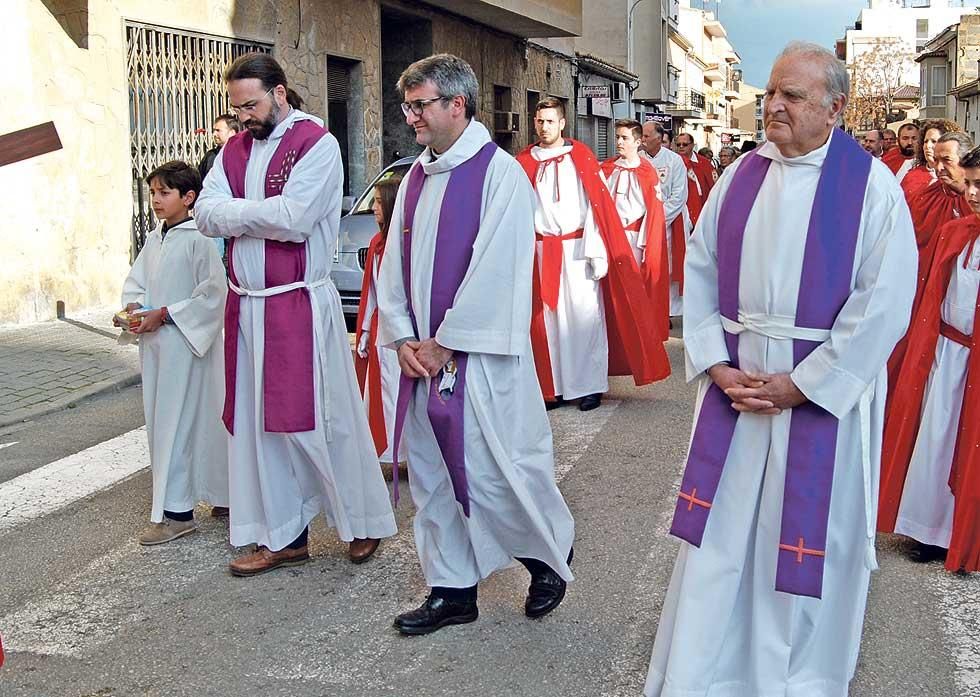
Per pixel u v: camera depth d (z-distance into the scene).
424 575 4.38
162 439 5.02
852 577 3.29
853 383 3.09
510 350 3.87
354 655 3.93
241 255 4.48
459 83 3.88
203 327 4.93
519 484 3.93
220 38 13.25
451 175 3.92
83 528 5.29
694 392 8.17
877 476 3.31
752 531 3.30
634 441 6.77
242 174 4.47
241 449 4.64
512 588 4.48
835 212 3.12
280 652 3.97
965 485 4.45
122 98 11.66
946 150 4.91
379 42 17.05
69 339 10.01
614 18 40.56
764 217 3.22
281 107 4.44
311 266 4.52
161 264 4.98
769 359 3.20
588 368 7.59
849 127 68.75
